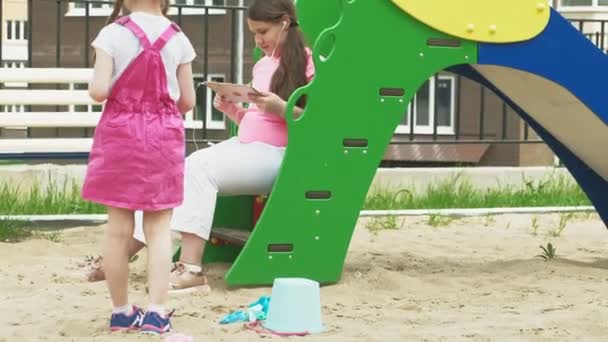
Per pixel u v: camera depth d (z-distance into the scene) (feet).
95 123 26.96
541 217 32.07
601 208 24.48
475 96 65.46
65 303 17.85
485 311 18.13
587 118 22.35
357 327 16.58
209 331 15.99
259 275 19.45
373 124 19.94
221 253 22.02
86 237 26.14
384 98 19.98
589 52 21.31
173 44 15.90
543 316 17.65
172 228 18.88
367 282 20.39
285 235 19.54
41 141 25.41
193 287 18.97
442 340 15.72
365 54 19.84
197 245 19.13
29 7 34.96
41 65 70.64
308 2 22.03
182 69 16.11
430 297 19.42
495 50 20.67
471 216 32.07
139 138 15.44
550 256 23.94
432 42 20.26
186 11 64.08
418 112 67.51
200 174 19.17
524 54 20.85
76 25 69.72
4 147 24.84
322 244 19.80
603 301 18.99
